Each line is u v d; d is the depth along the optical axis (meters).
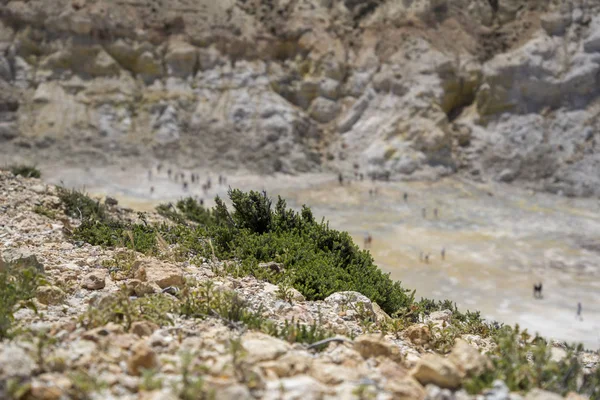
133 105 101.50
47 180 78.12
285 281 8.15
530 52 103.00
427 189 88.69
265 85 107.38
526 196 88.12
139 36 106.69
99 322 4.86
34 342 4.19
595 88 101.06
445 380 3.96
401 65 107.88
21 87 97.81
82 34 102.62
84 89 100.38
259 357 4.14
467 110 106.12
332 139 105.75
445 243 59.88
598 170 91.12
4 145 90.12
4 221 10.73
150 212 17.64
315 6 117.38
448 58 106.06
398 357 4.78
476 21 112.69
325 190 84.25
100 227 10.84
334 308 7.24
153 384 3.46
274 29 114.12
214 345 4.50
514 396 3.77
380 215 72.12
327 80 109.12
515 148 98.56
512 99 102.19
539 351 4.52
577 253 57.41
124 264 8.02
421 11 111.81
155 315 5.25
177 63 107.19
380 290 9.08
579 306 37.66
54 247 9.01
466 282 46.56
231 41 109.56
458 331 7.07
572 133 97.81
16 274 6.22
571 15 106.62
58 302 5.80
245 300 6.40
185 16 110.06
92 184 78.25
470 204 80.44
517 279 48.12
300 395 3.43
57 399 3.22
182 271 7.87
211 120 102.06
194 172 92.19
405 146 98.12
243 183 86.25
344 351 4.66
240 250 9.66
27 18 101.56
